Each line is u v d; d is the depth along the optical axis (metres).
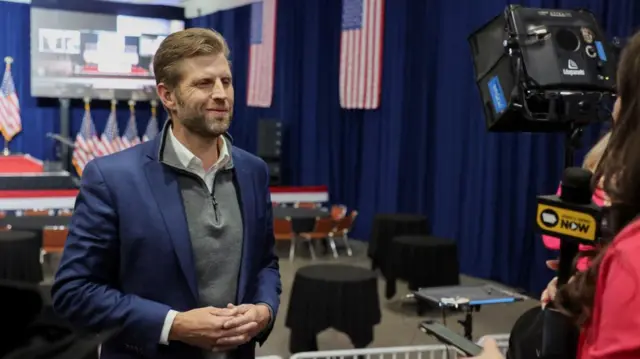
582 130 2.18
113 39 9.91
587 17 2.28
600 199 1.06
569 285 0.96
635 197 0.85
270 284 1.64
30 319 0.78
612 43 2.27
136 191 1.47
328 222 6.58
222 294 1.51
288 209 6.92
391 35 7.24
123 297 1.44
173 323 1.41
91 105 10.19
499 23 2.26
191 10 10.70
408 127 7.14
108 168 1.49
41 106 9.96
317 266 4.14
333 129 8.40
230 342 1.44
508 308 5.09
